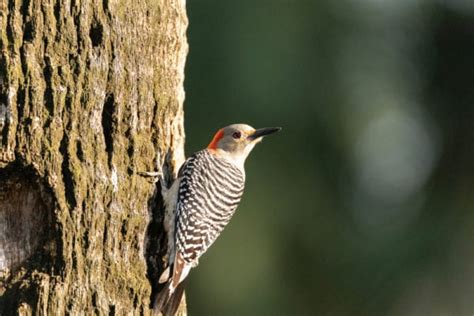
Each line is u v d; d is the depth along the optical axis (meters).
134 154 8.32
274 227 16.47
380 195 17.11
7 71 7.68
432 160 17.89
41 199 7.91
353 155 16.66
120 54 8.14
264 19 15.85
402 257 16.94
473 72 17.75
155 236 8.66
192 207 8.98
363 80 16.62
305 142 16.38
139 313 8.34
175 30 8.70
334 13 16.41
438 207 17.56
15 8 7.71
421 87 17.55
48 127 7.79
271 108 15.83
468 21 17.66
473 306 17.05
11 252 7.91
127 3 8.16
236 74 15.66
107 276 8.12
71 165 7.87
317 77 16.16
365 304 16.95
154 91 8.50
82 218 7.95
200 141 15.81
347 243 16.92
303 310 16.94
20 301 7.80
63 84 7.83
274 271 16.50
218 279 16.19
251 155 16.36
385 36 17.05
